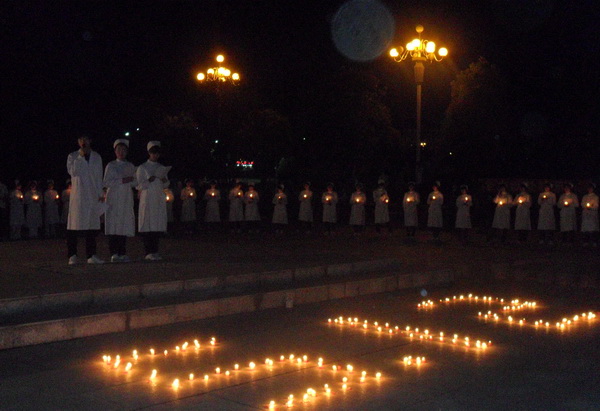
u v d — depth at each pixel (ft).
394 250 67.36
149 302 35.35
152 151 44.98
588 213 74.59
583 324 36.42
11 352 28.55
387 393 23.86
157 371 26.32
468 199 77.92
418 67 83.66
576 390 24.34
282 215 85.97
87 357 28.12
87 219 42.01
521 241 78.69
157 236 45.93
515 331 34.50
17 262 44.37
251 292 39.32
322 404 22.61
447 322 36.65
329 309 39.83
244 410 21.85
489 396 23.56
